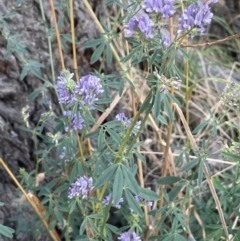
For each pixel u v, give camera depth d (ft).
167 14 1.50
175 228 1.92
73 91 1.64
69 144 2.05
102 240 2.01
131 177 1.56
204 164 1.93
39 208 2.15
